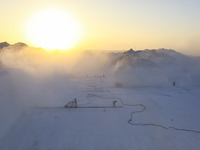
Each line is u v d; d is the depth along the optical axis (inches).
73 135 375.6
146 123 438.9
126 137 369.1
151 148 329.7
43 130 395.2
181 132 393.4
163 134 383.6
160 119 464.8
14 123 426.6
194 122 447.2
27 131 389.1
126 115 490.6
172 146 337.1
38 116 474.0
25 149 322.0
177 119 465.4
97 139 360.5
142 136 374.0
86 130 398.9
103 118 468.4
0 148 322.3
